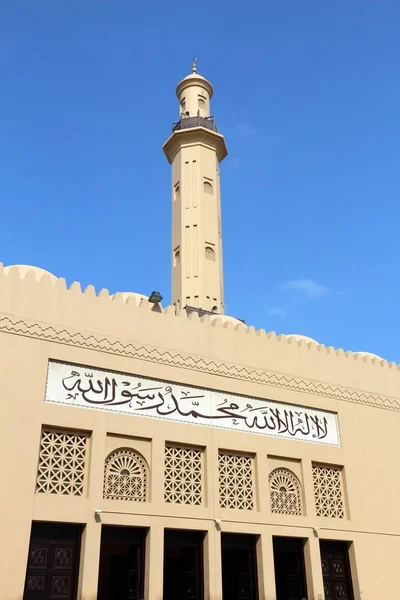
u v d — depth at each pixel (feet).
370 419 58.03
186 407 47.65
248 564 47.03
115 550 55.83
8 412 39.86
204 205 82.89
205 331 51.06
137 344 46.91
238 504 47.44
